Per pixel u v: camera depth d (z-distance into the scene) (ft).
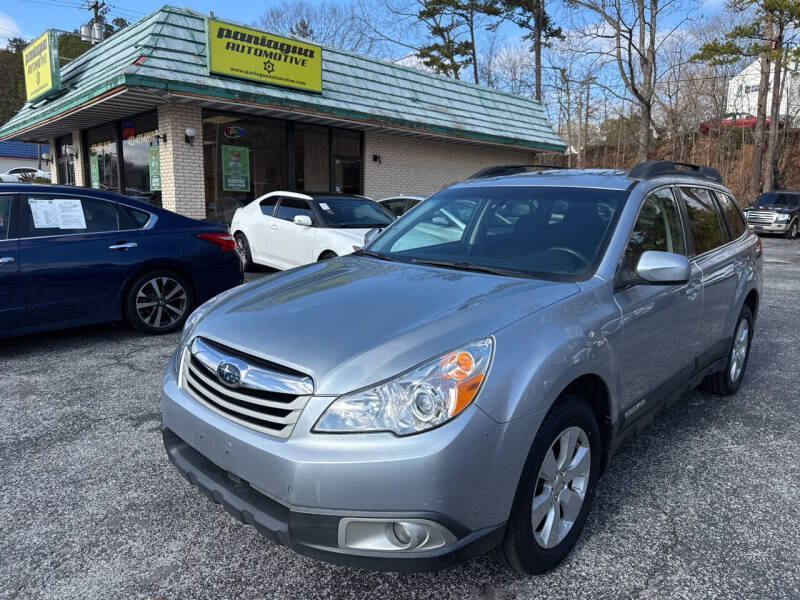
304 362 6.74
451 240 10.96
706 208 12.97
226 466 7.08
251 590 7.50
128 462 10.84
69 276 17.21
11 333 16.55
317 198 29.53
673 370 10.70
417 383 6.36
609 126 154.20
